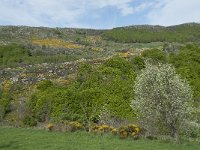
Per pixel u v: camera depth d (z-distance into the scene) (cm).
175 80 3478
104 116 4281
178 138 3500
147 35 15925
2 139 3378
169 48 8769
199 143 3516
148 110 3516
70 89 5075
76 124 3912
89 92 4728
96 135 3622
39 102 4897
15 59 9425
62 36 14162
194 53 6456
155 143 3341
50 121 4469
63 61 9088
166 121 3534
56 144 3167
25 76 7088
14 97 6022
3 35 13075
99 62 7231
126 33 16125
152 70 3572
